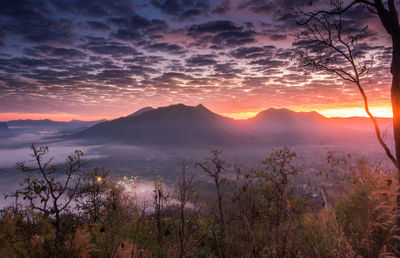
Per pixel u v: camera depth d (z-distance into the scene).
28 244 5.71
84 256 4.07
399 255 2.50
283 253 3.16
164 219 5.85
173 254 3.95
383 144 4.85
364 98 5.59
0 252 5.26
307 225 3.97
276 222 4.34
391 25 5.11
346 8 5.86
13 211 6.18
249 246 3.71
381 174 2.71
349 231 3.39
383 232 2.90
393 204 2.53
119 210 7.26
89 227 5.32
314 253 3.10
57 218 4.93
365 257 2.80
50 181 5.04
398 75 4.98
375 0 5.30
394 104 4.96
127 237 5.88
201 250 5.05
